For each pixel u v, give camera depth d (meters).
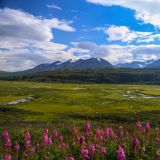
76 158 19.27
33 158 18.69
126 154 19.48
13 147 23.84
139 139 22.95
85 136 22.61
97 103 105.19
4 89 176.50
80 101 110.44
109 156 19.42
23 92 151.88
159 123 54.25
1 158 18.50
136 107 93.19
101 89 194.75
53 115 74.06
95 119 67.56
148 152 20.22
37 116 72.38
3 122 56.03
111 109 88.44
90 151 18.12
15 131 31.81
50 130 31.89
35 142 25.08
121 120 65.25
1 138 24.95
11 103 103.19
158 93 162.62
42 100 111.75
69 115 73.38
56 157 19.33
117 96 138.50
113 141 22.03
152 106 96.31
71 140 22.88
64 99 115.25
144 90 189.12
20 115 73.56
